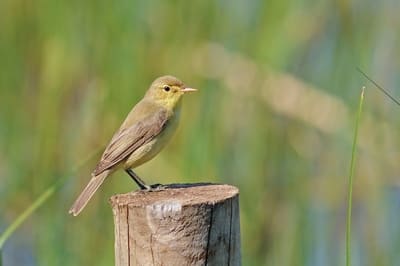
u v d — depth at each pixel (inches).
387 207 498.6
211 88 512.4
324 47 538.3
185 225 267.1
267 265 493.4
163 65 512.4
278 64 527.8
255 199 505.7
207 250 269.3
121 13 510.3
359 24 524.4
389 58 533.0
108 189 500.1
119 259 277.1
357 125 285.6
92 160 507.5
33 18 540.4
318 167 531.2
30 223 534.0
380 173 510.9
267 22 530.6
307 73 536.4
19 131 529.3
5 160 527.5
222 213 271.6
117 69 505.4
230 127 517.0
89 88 514.6
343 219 518.0
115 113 502.6
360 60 521.3
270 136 520.7
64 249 480.4
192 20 525.0
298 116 526.0
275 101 526.0
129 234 272.4
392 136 517.3
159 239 268.4
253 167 511.8
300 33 536.4
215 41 526.3
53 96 522.3
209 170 491.2
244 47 530.3
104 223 493.4
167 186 308.5
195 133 497.4
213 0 529.7
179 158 505.4
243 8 535.8
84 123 511.8
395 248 486.0
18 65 539.2
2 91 535.2
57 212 490.3
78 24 521.3
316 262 496.4
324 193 528.4
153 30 519.5
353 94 522.6
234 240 275.1
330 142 527.5
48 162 513.7
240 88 521.3
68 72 521.3
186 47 521.3
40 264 480.1
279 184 512.7
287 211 505.4
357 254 496.7
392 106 526.9
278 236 498.6
